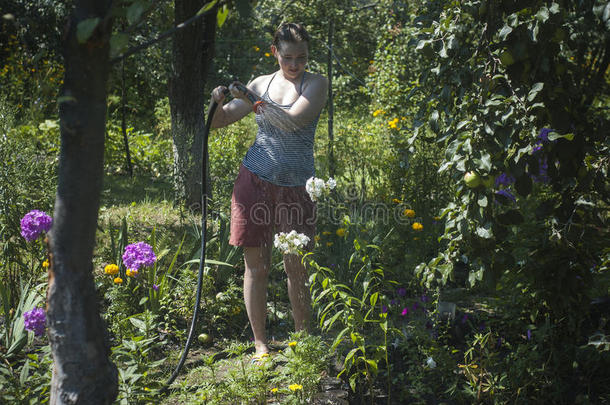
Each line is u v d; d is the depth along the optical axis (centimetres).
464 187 247
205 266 393
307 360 258
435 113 271
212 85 943
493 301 329
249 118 794
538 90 221
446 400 279
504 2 240
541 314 311
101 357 156
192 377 288
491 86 235
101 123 145
